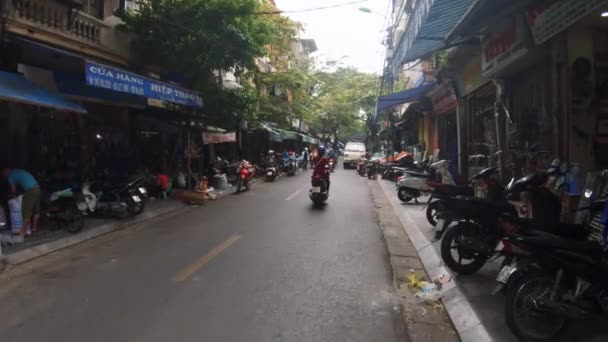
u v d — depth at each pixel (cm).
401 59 1184
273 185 2106
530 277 429
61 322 488
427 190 1357
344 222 1105
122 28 1346
